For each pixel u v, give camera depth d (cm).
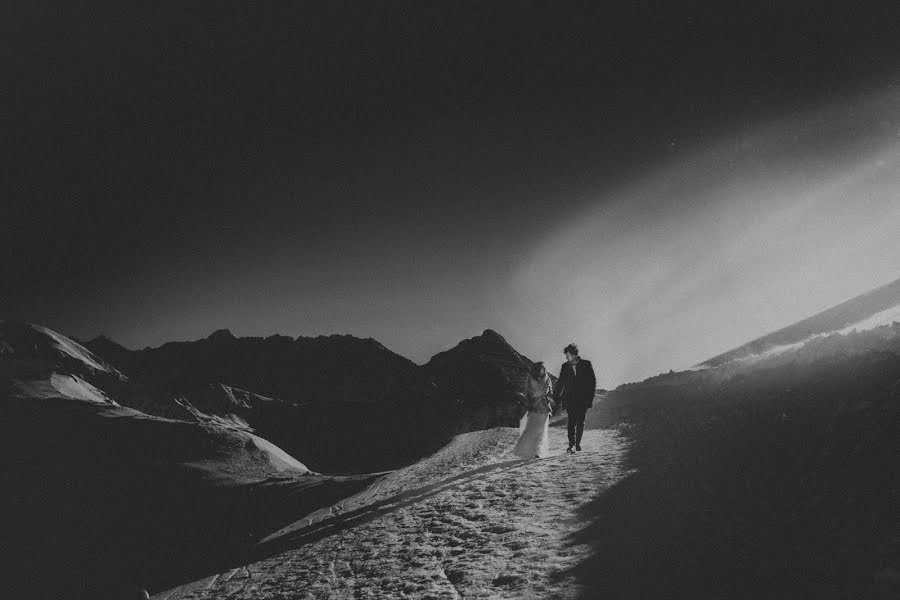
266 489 3419
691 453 900
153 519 3441
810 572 442
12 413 5503
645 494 787
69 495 3903
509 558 669
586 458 1180
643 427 1412
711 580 475
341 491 2820
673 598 459
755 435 819
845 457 614
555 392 1302
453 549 769
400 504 1199
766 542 517
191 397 16175
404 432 18338
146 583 2703
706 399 1338
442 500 1097
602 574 546
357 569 801
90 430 5106
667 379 2867
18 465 4388
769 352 1803
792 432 762
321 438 17262
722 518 605
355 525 1112
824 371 955
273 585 841
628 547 604
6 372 7031
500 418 19612
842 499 542
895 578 388
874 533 463
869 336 1078
